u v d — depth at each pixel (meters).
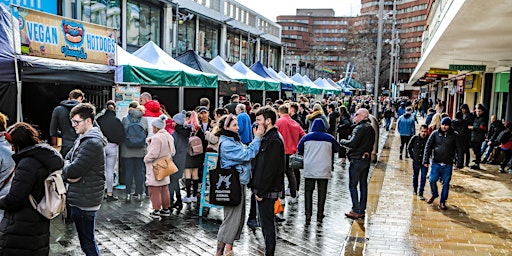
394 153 17.80
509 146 12.87
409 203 9.03
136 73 9.40
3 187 4.17
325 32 129.38
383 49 86.25
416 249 6.21
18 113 6.44
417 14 101.06
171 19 22.59
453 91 29.52
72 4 15.36
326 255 5.79
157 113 8.35
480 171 13.19
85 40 7.83
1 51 6.22
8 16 6.48
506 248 6.38
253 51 36.69
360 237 6.63
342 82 48.72
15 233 3.64
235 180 5.16
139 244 5.82
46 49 6.97
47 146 3.76
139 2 20.30
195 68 13.09
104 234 6.14
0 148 4.18
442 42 11.48
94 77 7.95
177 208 7.70
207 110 8.73
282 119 8.35
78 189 4.47
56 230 6.18
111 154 7.77
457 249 6.27
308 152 7.25
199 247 5.81
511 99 15.80
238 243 6.10
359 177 7.62
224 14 30.67
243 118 7.29
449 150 8.51
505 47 12.11
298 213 7.92
